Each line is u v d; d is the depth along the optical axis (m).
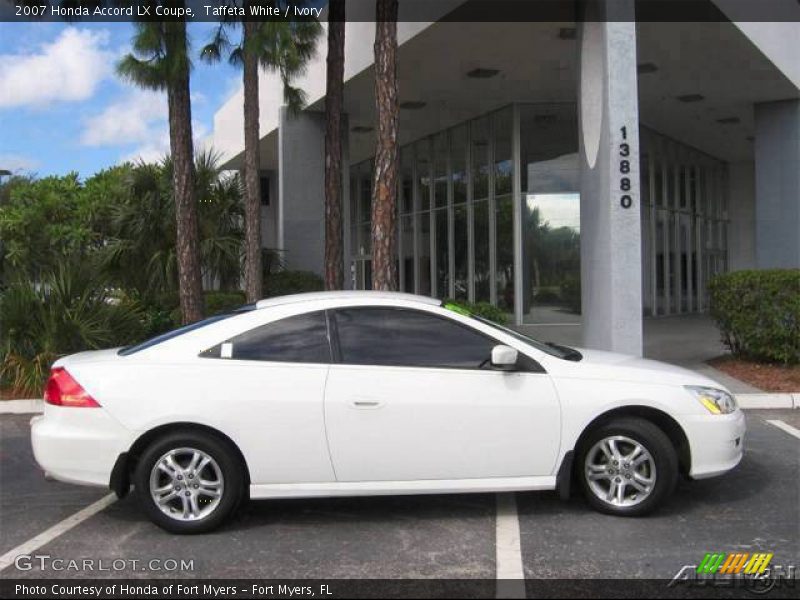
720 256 27.89
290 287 16.84
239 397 4.93
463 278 21.62
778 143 17.62
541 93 17.77
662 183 22.97
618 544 4.72
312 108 18.30
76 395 4.97
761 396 9.21
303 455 4.94
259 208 13.09
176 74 11.09
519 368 5.11
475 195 20.91
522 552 4.63
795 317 10.55
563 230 19.12
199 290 12.61
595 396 5.05
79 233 20.11
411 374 5.04
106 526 5.26
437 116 20.22
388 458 4.96
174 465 4.96
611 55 10.09
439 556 4.60
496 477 5.03
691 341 15.48
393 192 9.99
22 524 5.35
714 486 5.93
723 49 13.99
